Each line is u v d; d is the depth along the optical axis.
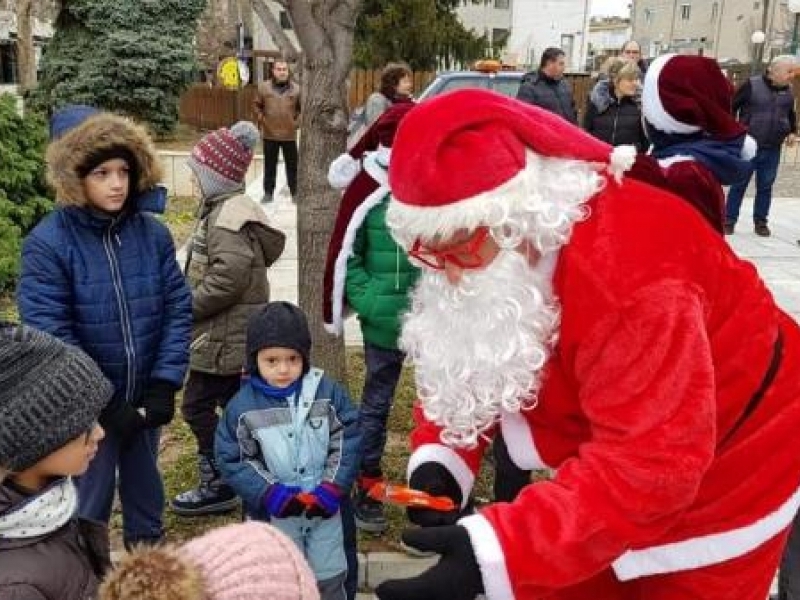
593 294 1.55
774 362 1.79
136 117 15.78
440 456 1.96
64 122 3.06
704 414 1.45
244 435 2.80
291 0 3.65
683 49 55.31
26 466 1.83
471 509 2.96
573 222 1.61
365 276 3.35
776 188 14.12
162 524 3.25
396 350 3.39
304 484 2.78
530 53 42.62
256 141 3.71
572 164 1.63
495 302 1.61
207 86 20.02
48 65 15.55
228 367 3.54
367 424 3.45
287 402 2.83
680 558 1.73
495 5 44.28
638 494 1.43
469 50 24.69
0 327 1.91
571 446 1.81
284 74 10.85
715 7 53.06
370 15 23.45
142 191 2.92
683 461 1.42
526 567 1.46
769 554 1.83
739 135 2.18
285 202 11.11
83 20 15.44
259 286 3.60
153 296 2.95
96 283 2.83
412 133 1.56
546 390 1.73
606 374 1.52
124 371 2.90
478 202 1.51
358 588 3.29
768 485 1.77
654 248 1.58
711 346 1.67
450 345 1.71
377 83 19.56
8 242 6.57
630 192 1.65
